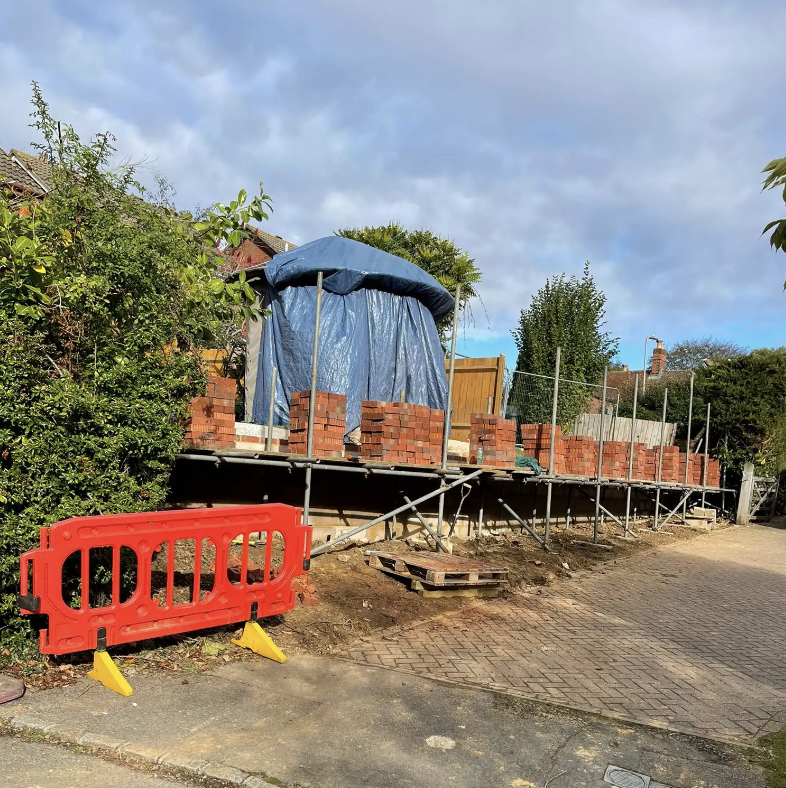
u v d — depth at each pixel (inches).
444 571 271.3
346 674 183.2
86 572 156.1
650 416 919.0
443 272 799.1
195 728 142.1
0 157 350.0
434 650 213.9
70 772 121.7
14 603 165.2
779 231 93.1
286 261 398.9
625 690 192.4
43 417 168.4
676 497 650.8
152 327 195.9
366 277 397.1
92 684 159.2
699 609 311.4
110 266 185.0
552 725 159.9
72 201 188.7
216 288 241.1
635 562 421.4
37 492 167.8
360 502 340.8
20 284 169.8
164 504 279.6
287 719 150.6
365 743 141.8
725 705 187.0
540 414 597.9
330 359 385.7
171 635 190.2
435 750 141.3
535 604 290.7
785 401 669.3
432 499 374.3
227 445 270.4
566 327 649.6
